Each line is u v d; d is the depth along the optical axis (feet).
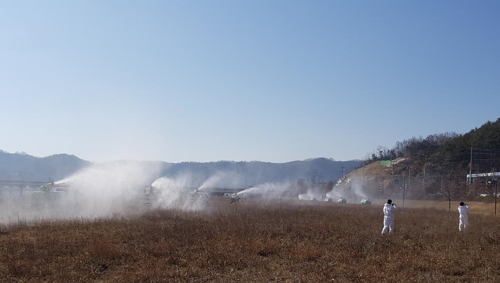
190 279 43.55
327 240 69.31
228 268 48.73
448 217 128.57
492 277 45.29
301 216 113.80
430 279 43.91
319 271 46.37
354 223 98.07
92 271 46.19
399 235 77.77
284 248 60.80
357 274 45.37
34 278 43.50
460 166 302.25
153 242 65.05
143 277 43.39
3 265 48.08
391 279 43.37
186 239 66.44
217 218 100.48
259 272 46.24
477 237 76.23
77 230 77.77
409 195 294.05
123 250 57.62
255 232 75.87
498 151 288.10
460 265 51.13
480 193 233.35
